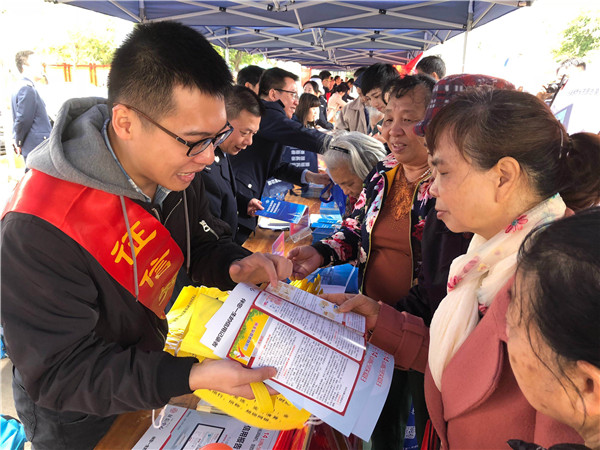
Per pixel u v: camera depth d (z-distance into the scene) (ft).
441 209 2.50
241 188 8.11
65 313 2.56
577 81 5.03
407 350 3.15
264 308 2.85
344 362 2.66
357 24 15.31
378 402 2.53
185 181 2.96
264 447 2.78
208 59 2.53
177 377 2.49
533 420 1.90
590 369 1.20
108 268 2.79
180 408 3.15
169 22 2.61
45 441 3.23
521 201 2.23
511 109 2.10
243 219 7.43
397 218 4.46
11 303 2.47
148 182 3.15
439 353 2.49
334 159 6.14
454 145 2.22
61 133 2.80
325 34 20.72
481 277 2.43
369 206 4.81
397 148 4.16
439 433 2.51
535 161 2.11
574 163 2.23
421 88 4.02
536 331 1.32
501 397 2.02
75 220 2.61
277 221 8.22
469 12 14.03
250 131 6.37
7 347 2.50
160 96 2.48
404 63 30.04
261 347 2.65
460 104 2.23
